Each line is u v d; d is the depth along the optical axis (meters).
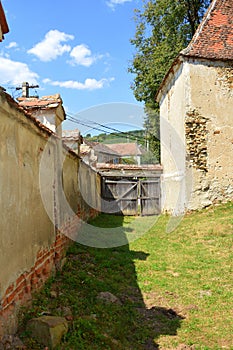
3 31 3.13
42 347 2.88
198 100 11.65
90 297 4.32
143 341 3.52
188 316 4.23
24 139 3.67
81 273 5.18
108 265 6.02
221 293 4.93
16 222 3.28
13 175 3.23
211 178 11.58
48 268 4.61
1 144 2.89
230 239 7.73
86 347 3.03
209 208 11.38
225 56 11.75
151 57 21.61
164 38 21.55
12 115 3.14
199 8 20.69
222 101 11.79
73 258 6.12
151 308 4.45
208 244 7.65
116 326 3.64
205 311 4.36
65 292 4.30
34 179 4.06
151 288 5.13
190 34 20.97
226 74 11.87
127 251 7.33
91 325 3.42
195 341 3.57
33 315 3.34
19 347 2.76
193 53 11.62
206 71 11.77
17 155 3.39
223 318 4.15
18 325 3.10
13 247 3.14
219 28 12.39
